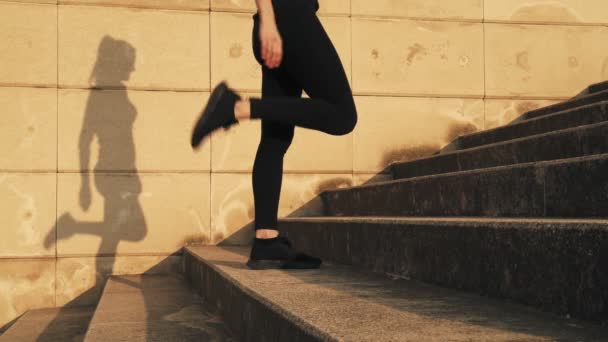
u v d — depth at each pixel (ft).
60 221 15.38
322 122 7.74
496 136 15.29
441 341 4.35
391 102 17.33
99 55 15.79
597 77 18.21
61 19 15.62
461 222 7.24
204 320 9.18
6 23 15.34
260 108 7.54
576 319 5.35
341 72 7.86
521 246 6.16
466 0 17.83
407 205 12.47
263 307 6.44
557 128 12.83
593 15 18.28
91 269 15.48
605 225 5.04
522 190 8.93
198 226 16.10
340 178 16.96
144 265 15.75
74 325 12.98
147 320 9.21
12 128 15.25
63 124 15.51
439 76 17.60
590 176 7.55
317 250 12.18
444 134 17.54
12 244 15.12
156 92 16.03
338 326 4.89
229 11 16.53
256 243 9.20
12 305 15.06
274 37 7.52
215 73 16.38
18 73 15.34
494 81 17.88
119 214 15.69
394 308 5.87
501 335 4.64
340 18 17.15
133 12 16.01
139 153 15.87
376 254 9.41
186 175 16.10
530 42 18.08
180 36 16.25
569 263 5.47
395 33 17.43
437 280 7.73
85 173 15.56
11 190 15.17
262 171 8.82
